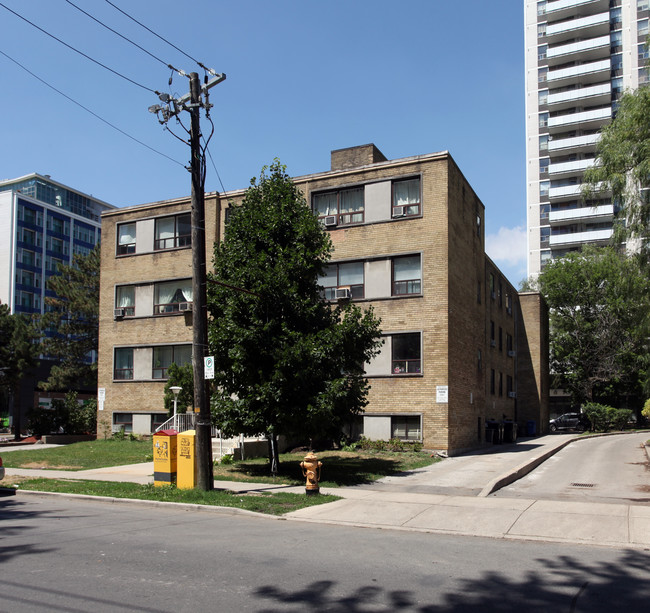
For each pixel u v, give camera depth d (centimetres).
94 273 4484
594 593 654
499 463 2094
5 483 1573
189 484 1409
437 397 2406
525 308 4347
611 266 4978
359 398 1767
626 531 972
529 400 4225
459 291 2628
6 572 692
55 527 991
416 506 1210
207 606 580
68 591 619
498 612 586
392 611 581
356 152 2916
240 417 1670
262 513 1141
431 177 2533
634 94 2073
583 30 8194
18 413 3950
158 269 3122
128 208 3253
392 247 2569
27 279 8394
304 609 579
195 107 1409
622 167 2052
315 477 1330
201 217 1427
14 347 3894
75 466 1989
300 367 1605
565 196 7869
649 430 4816
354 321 1719
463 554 833
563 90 8269
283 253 1734
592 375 5197
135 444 2703
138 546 839
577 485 1583
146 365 3098
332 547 860
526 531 991
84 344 4409
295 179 2780
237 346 1638
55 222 8919
